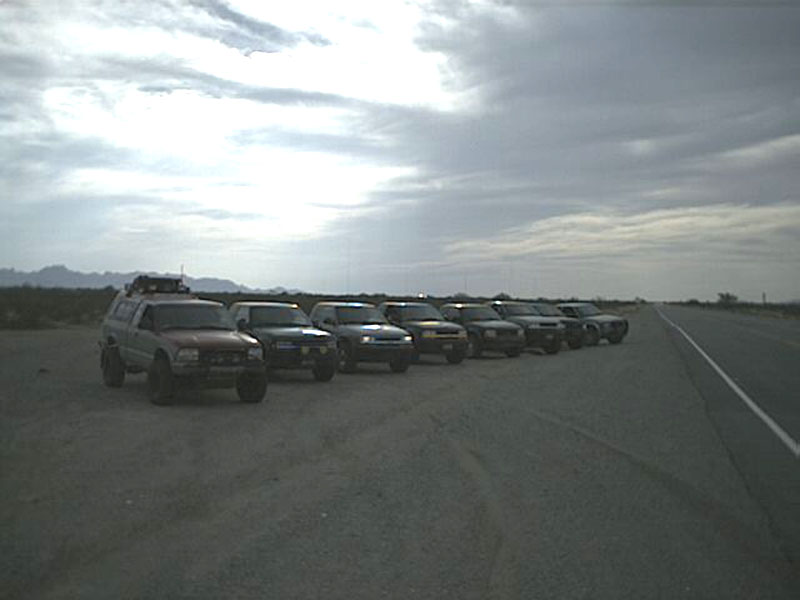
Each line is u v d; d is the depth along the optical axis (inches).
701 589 226.7
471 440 451.8
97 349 1053.8
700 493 339.6
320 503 310.7
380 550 254.7
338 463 385.4
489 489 338.3
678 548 263.6
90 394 610.9
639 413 566.9
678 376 832.9
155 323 596.4
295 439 444.8
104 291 3181.6
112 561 239.1
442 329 946.7
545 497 327.0
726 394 681.6
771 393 691.4
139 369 670.5
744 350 1259.2
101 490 322.3
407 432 474.6
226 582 223.5
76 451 396.2
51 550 248.1
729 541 272.8
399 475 361.7
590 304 1457.9
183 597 211.8
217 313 625.9
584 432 484.4
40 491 318.7
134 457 385.7
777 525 293.1
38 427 459.2
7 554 243.8
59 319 1734.7
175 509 297.4
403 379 782.5
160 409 543.5
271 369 717.3
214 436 447.8
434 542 264.4
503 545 262.8
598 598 217.9
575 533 278.1
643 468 386.3
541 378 802.2
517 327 1079.6
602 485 349.7
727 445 448.8
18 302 1759.4
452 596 217.0
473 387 715.4
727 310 5772.6
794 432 492.4
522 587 224.8
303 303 2151.8
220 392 652.7
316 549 254.2
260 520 285.6
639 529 284.5
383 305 1016.9
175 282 725.9
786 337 1688.0
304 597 213.6
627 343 1444.4
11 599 208.4
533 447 434.6
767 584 232.2
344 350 831.7
